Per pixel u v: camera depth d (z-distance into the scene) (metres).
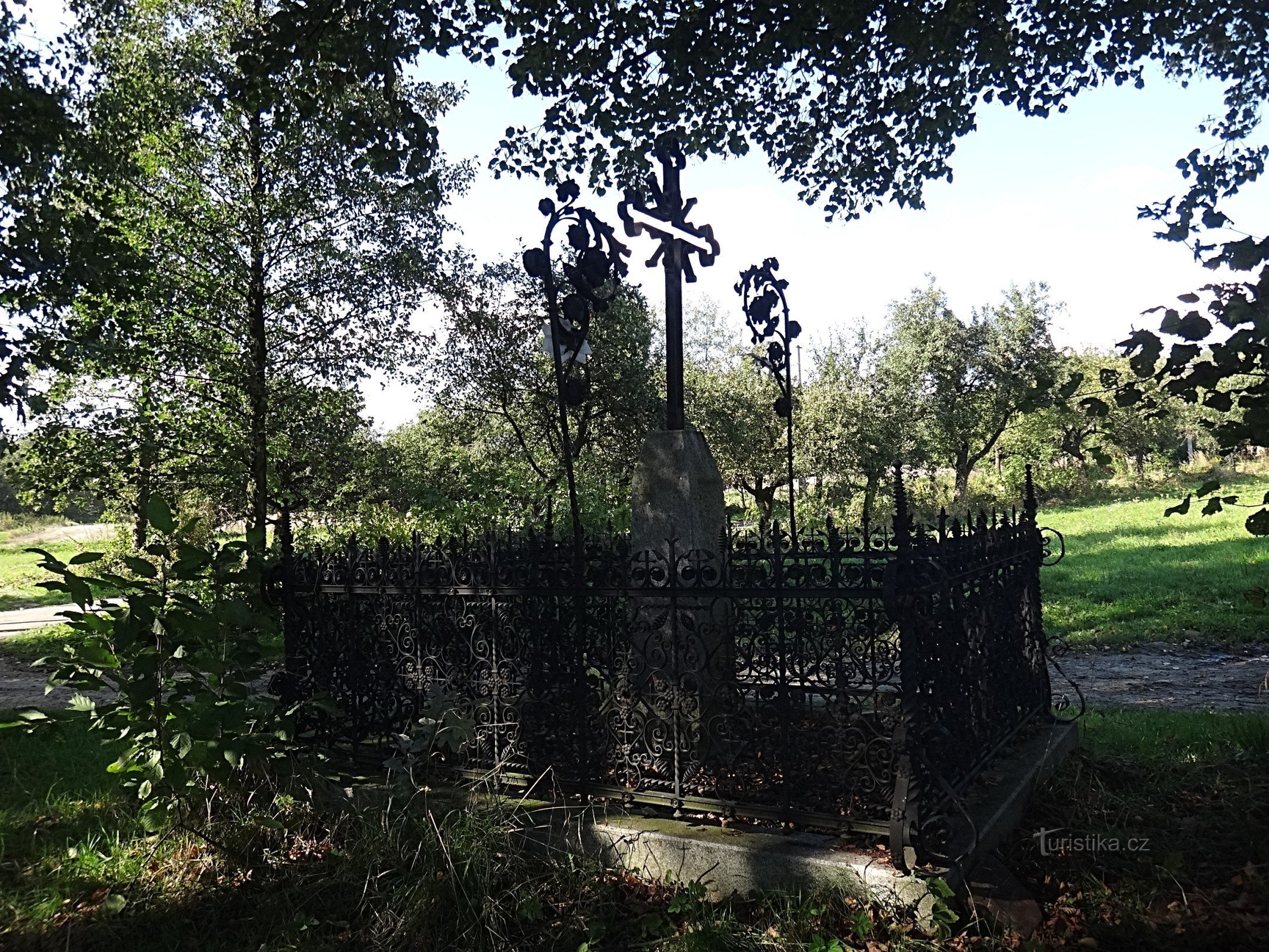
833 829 3.60
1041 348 33.81
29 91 8.94
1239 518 20.55
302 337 15.38
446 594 4.43
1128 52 8.44
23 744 6.31
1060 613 11.41
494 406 20.17
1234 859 3.85
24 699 9.46
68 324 9.89
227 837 4.18
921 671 3.43
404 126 7.55
